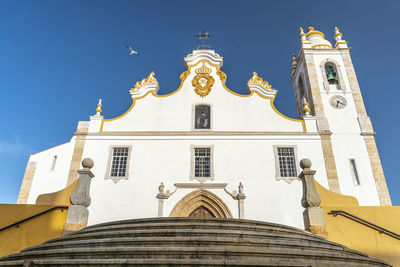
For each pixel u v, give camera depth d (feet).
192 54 67.21
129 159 56.03
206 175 55.31
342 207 37.81
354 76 67.77
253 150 56.44
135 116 60.80
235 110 60.85
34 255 19.07
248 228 22.76
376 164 56.59
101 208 51.65
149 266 15.65
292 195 52.03
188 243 18.47
